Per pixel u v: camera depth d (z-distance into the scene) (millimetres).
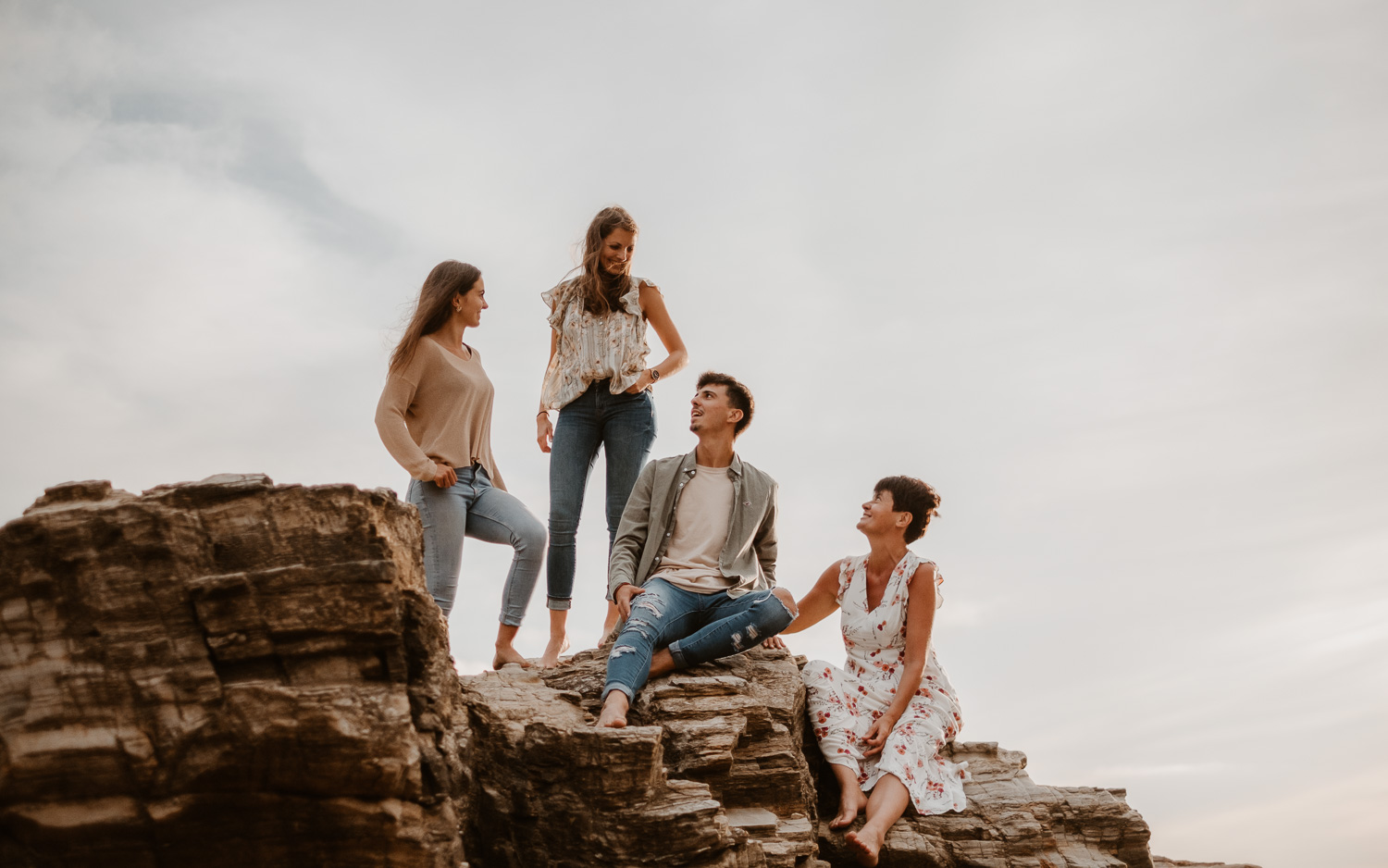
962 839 5148
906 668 5547
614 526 6180
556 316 6473
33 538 3660
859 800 5203
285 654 3715
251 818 3580
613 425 6246
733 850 4254
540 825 4168
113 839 3490
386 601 3799
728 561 5633
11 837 3449
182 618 3658
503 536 5754
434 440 5715
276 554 3830
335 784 3559
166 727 3508
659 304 6375
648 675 5164
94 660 3576
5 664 3564
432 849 3660
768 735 5094
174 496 3836
